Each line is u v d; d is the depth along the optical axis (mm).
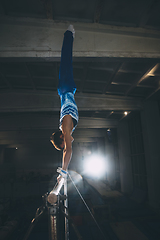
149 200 10383
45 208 1159
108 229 8102
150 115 10602
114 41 5375
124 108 10695
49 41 5090
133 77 8156
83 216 9922
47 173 26828
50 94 10156
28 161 27344
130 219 9281
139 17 5105
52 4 4672
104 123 15867
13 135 19344
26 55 4953
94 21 5203
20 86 9555
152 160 10000
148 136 10281
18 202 13062
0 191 16297
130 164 14789
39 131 19469
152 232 7742
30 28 5148
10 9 4887
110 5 4711
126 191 14195
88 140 24578
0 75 8242
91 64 7070
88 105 10562
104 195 12781
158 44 5508
